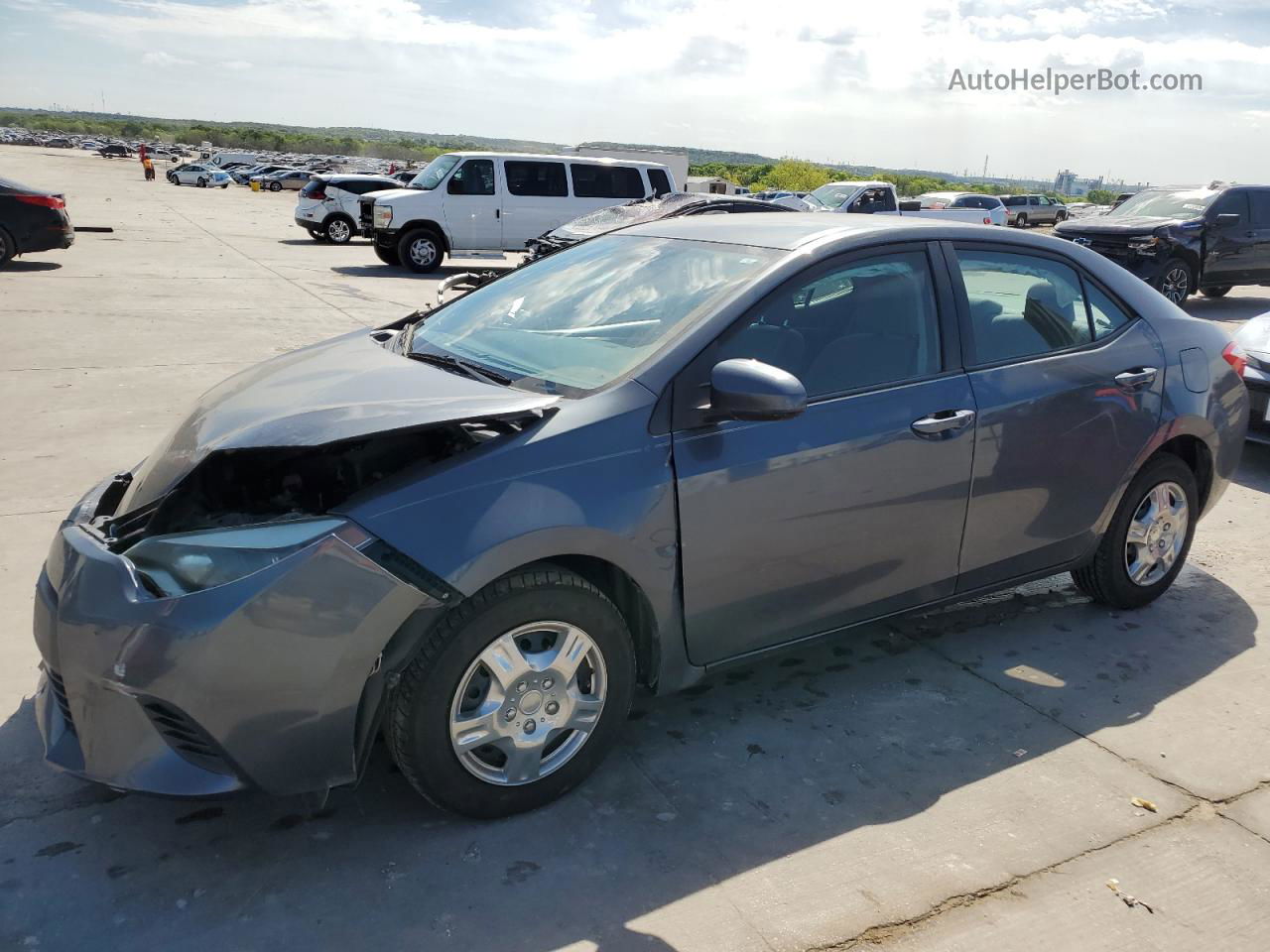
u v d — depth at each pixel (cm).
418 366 312
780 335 302
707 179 3058
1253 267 1448
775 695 347
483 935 233
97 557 246
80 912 237
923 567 336
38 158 6956
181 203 3412
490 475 254
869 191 2047
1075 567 394
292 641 233
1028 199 3828
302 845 262
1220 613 426
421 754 254
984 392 335
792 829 274
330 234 2217
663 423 277
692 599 288
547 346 316
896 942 235
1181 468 407
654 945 231
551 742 280
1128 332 388
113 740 242
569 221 1772
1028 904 249
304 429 249
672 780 295
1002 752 316
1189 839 276
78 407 687
